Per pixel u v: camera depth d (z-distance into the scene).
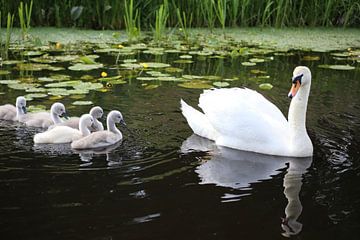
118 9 15.51
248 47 13.93
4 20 14.86
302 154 6.86
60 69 10.80
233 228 4.98
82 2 15.32
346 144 7.26
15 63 11.32
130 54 12.77
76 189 5.65
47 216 5.09
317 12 16.95
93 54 12.54
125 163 6.41
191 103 8.84
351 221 5.17
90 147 6.87
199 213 5.22
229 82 10.36
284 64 12.19
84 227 4.91
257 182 6.03
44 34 14.43
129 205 5.34
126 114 8.22
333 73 11.38
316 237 4.88
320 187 5.93
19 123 7.88
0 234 4.78
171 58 12.51
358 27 17.41
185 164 6.47
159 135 7.45
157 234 4.83
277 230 4.97
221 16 14.88
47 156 6.56
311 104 9.01
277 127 7.17
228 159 6.75
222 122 7.29
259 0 16.45
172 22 15.95
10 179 5.86
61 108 7.78
